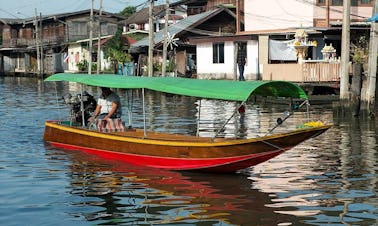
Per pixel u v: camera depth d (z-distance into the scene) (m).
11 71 75.06
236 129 17.84
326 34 31.80
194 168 12.20
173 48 43.41
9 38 78.69
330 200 10.06
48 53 70.25
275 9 35.78
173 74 40.88
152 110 26.88
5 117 23.58
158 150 12.58
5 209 9.56
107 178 11.77
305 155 14.34
